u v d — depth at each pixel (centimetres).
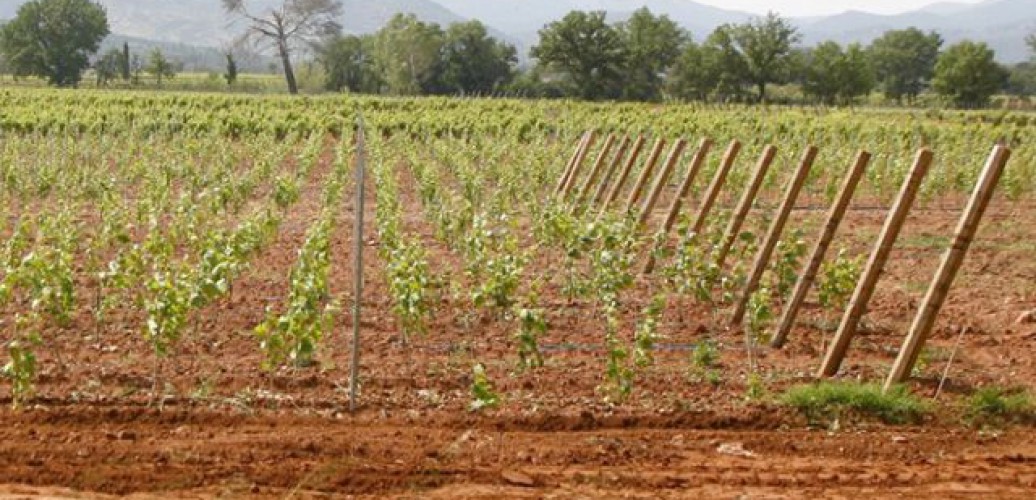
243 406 835
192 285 896
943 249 1602
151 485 677
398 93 9044
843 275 1041
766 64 8356
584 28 8662
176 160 2533
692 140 3212
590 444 773
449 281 1239
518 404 855
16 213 1955
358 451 745
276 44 9738
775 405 855
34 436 766
